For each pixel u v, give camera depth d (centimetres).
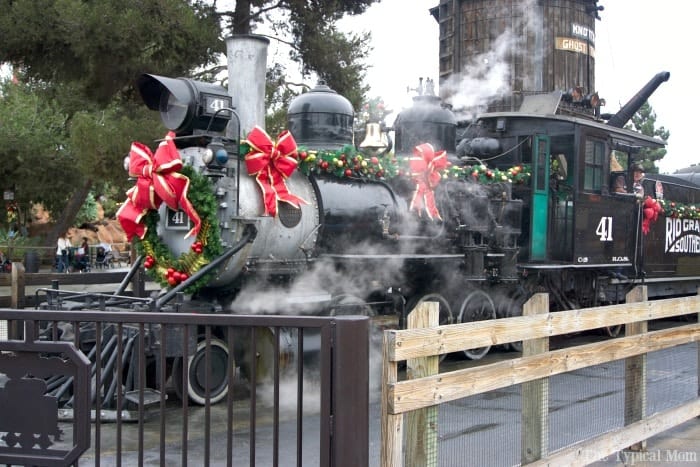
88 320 354
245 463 525
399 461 342
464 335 384
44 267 2367
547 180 1075
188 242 698
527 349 461
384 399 339
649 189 1380
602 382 805
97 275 1176
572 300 1162
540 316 443
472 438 529
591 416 622
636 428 527
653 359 805
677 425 632
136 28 1255
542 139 1066
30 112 2269
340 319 326
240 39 748
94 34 1253
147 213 713
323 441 328
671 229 1438
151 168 673
